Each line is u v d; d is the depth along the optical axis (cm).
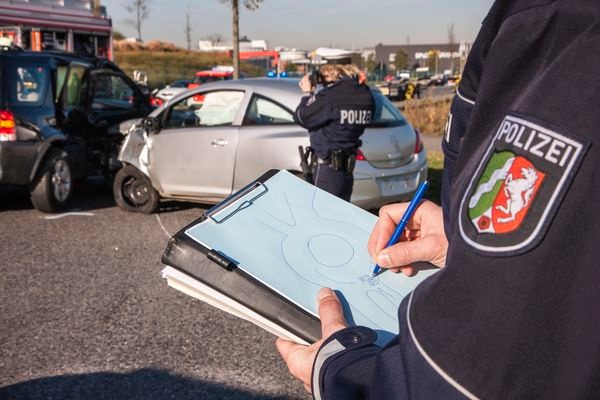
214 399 306
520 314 62
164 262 105
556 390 62
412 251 107
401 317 75
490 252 64
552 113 63
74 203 737
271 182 127
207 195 632
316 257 112
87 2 1509
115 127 788
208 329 383
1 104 632
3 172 635
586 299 61
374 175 574
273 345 363
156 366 338
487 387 64
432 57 7381
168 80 3934
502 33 71
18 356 346
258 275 103
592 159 60
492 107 71
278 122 595
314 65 514
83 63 745
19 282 461
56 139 664
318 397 91
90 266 500
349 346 90
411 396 69
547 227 61
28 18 1337
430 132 1507
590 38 63
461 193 71
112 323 390
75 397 305
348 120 455
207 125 629
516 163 64
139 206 683
